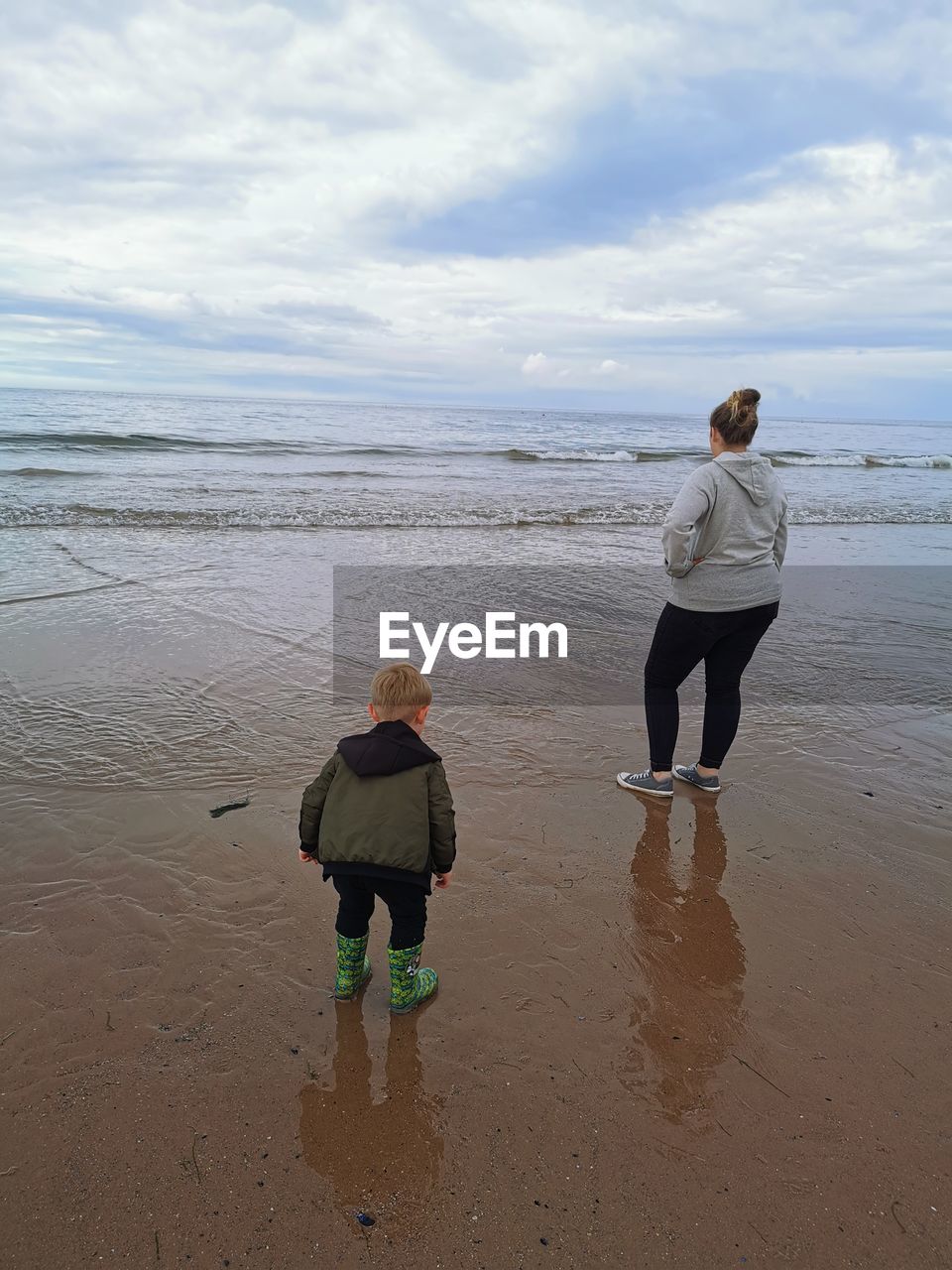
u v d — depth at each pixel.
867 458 29.52
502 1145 2.04
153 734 4.45
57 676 5.25
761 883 3.31
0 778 3.86
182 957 2.70
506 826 3.71
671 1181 1.95
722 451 3.80
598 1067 2.31
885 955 2.86
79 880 3.09
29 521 10.66
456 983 2.66
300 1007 2.52
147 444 22.92
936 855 3.57
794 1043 2.43
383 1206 1.86
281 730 4.62
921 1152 2.04
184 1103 2.12
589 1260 1.75
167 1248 1.73
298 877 3.20
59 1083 2.16
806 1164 2.00
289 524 11.70
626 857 3.49
